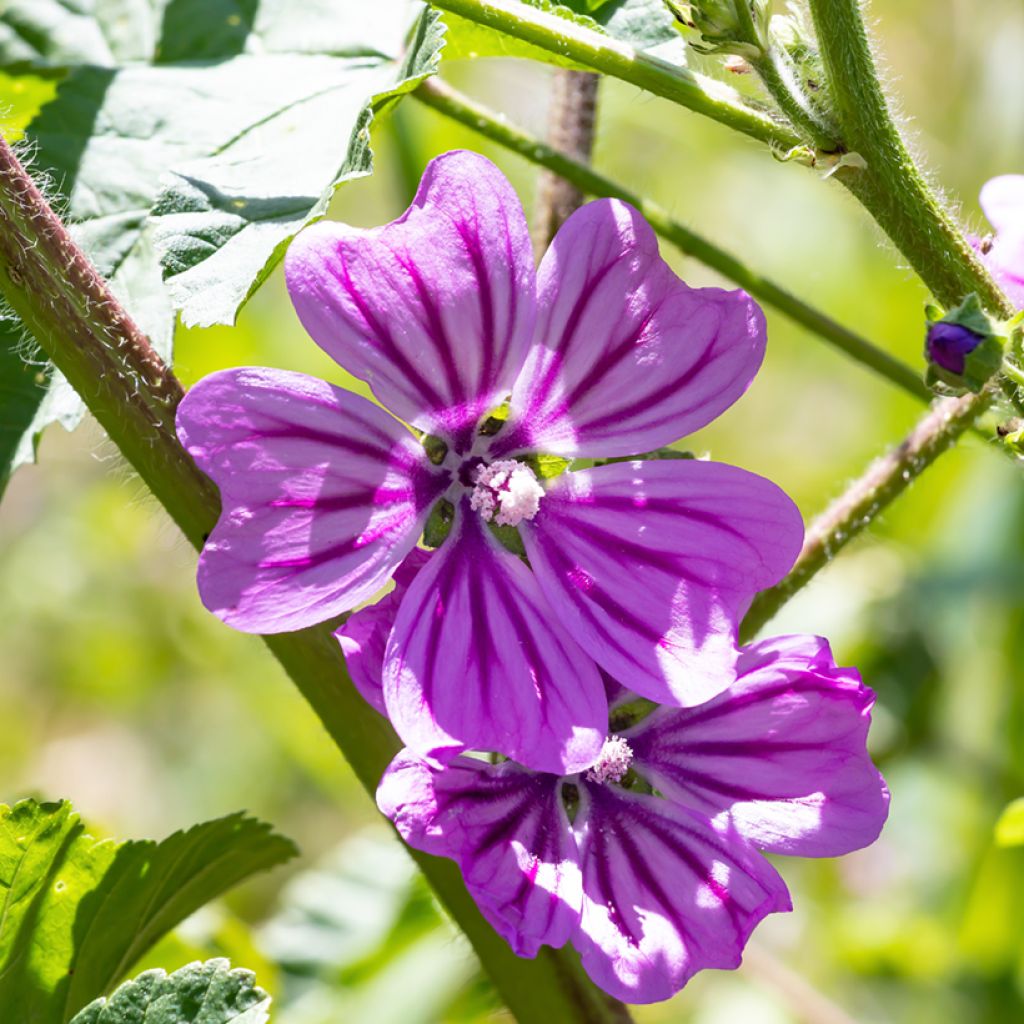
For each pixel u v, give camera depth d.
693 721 0.30
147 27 0.35
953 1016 0.49
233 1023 0.30
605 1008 0.32
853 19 0.30
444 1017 0.42
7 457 0.32
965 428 0.33
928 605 0.49
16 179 0.30
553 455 0.30
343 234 0.29
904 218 0.31
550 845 0.29
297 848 0.34
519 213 0.29
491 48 0.34
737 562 0.30
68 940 0.32
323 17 0.35
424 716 0.29
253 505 0.28
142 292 0.33
